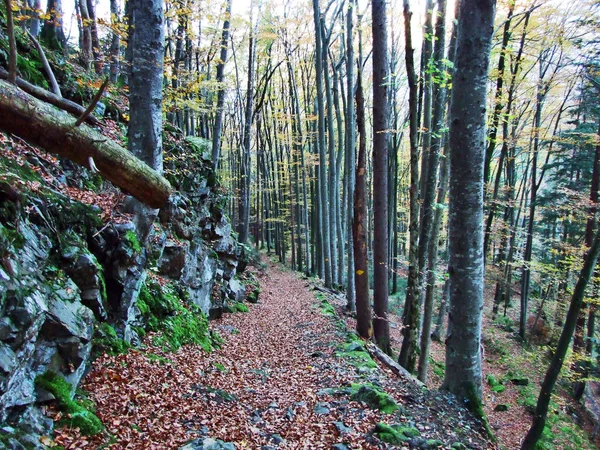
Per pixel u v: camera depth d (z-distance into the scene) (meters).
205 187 12.02
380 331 10.77
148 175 3.37
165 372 5.70
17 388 3.30
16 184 4.52
